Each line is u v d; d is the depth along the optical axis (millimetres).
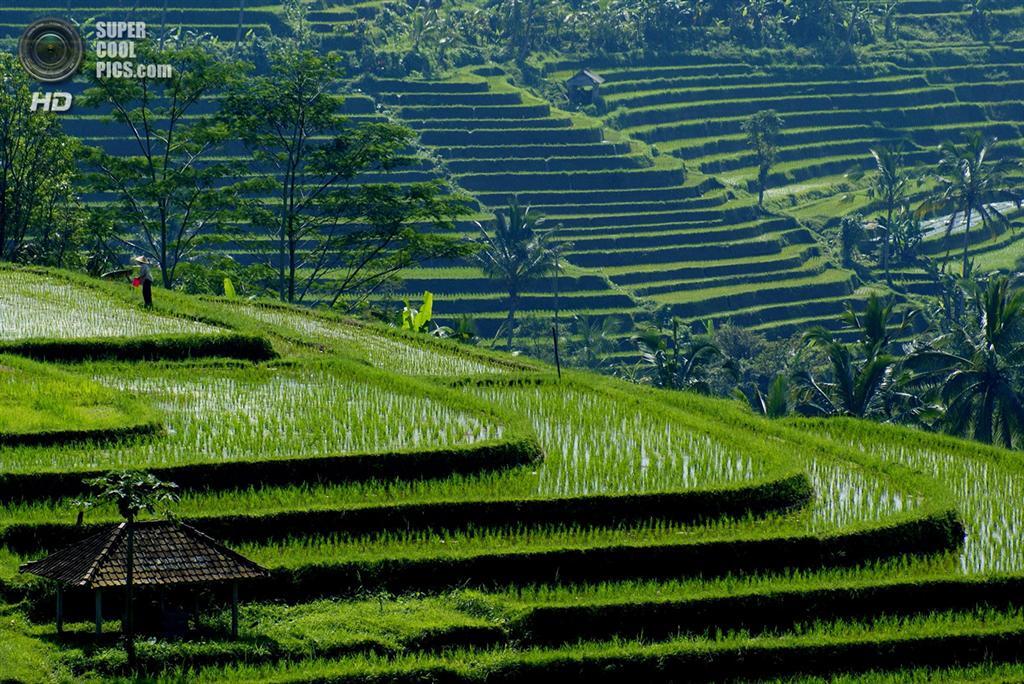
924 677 36438
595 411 51531
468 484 42781
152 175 80938
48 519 38875
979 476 48531
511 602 37344
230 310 63312
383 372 53688
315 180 125625
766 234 147000
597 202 145250
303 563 37719
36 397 47531
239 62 82875
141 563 34500
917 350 83188
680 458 45844
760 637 37531
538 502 41062
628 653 35875
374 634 35781
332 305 83438
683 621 37500
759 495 42562
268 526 39562
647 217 144250
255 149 84812
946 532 41656
